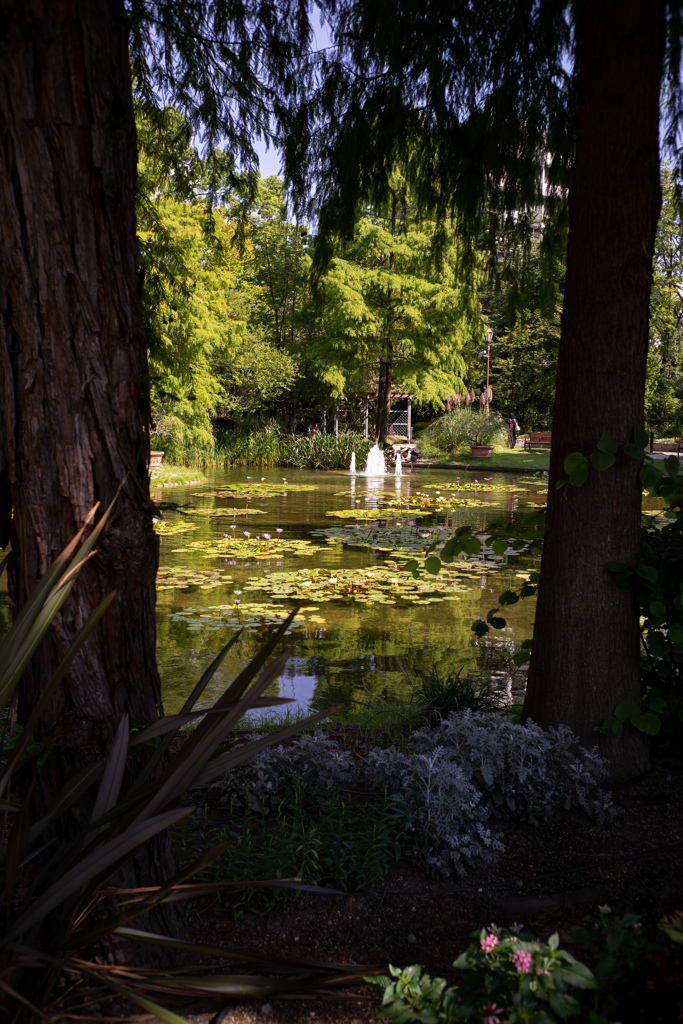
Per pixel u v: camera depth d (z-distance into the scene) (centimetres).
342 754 291
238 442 2683
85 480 172
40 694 178
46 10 159
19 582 181
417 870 231
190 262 1716
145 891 174
